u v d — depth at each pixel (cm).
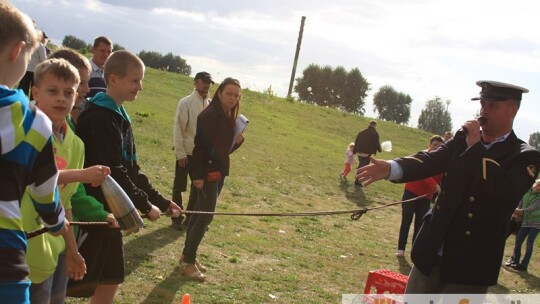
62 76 399
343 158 2378
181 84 3241
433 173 505
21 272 286
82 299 632
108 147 472
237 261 869
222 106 739
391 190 1927
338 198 1656
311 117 3422
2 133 280
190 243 751
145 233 909
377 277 682
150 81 3056
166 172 1380
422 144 3516
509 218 488
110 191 433
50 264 395
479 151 477
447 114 6009
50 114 400
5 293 279
